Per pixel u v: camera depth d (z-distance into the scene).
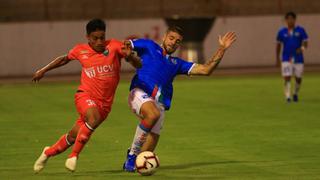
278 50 45.03
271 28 86.12
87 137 19.22
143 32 83.88
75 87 60.81
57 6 86.88
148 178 19.53
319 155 24.05
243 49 85.88
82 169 21.48
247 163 22.42
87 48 19.78
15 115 38.91
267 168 21.38
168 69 20.45
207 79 67.88
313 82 60.91
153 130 20.52
